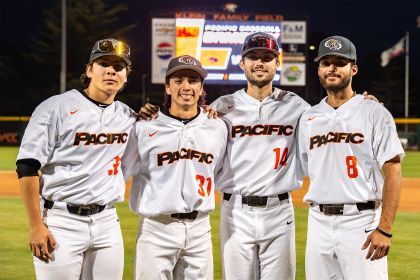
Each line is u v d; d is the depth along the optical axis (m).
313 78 41.81
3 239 7.16
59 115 3.68
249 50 4.19
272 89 4.39
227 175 4.33
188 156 4.01
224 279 4.34
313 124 4.02
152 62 26.00
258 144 4.27
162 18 25.70
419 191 12.02
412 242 7.05
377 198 3.90
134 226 7.96
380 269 3.86
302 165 4.27
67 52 43.72
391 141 3.78
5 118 28.42
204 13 25.25
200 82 4.03
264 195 4.22
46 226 3.71
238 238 4.26
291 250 4.28
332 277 4.01
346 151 3.89
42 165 3.67
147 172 4.08
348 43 3.95
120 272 3.88
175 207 3.94
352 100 3.95
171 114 4.07
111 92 3.78
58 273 3.67
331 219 3.93
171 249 3.99
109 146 3.80
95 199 3.74
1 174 15.21
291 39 25.86
